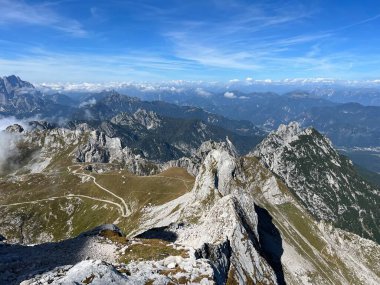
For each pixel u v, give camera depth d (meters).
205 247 71.62
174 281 41.22
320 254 198.00
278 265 151.62
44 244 62.62
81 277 36.50
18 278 43.03
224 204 112.38
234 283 72.62
